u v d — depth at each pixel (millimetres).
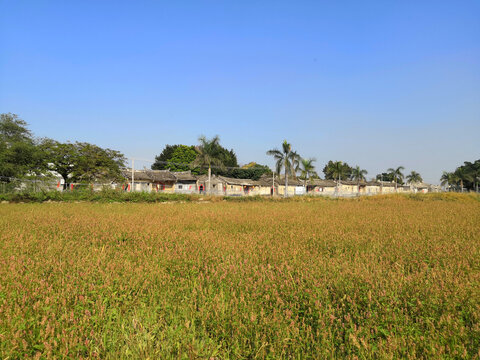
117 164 43438
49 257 6648
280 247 7867
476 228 11570
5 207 21969
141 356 3316
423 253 7285
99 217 15156
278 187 69375
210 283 5355
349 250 8094
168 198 33219
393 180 92125
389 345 3400
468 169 88688
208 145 46875
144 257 7051
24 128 50062
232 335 3812
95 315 4043
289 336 3631
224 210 20734
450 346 3518
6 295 4473
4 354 3213
